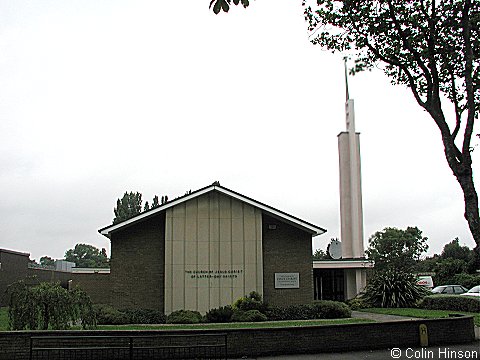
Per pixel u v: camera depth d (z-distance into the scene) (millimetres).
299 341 14219
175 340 13641
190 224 23953
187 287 23484
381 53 13297
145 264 24078
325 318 22328
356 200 34594
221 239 23969
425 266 63188
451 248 62688
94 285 35156
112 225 23641
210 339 13797
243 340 13906
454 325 15664
